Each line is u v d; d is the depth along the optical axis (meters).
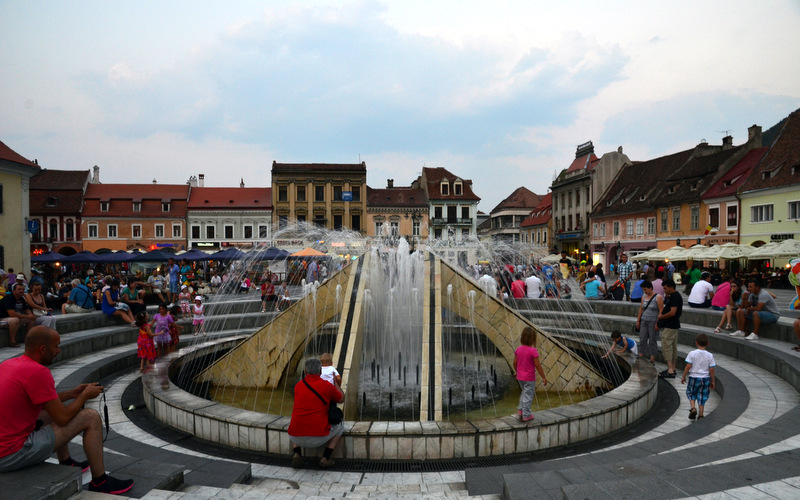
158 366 9.73
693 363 7.67
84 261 31.75
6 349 12.08
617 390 7.98
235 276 34.16
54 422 4.36
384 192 72.00
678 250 35.28
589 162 65.75
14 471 4.06
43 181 61.44
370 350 12.28
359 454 6.29
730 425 7.01
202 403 7.57
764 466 4.52
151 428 7.62
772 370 10.15
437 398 7.61
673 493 4.02
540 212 79.50
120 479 4.49
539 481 4.50
